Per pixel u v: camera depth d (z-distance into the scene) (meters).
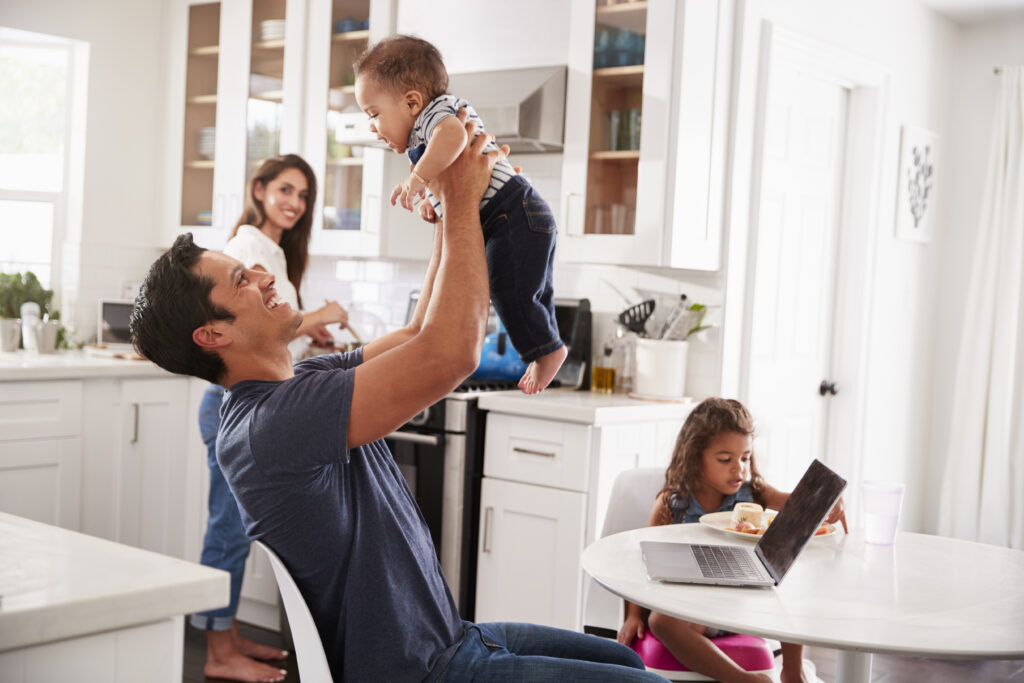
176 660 1.02
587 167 3.43
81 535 1.18
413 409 1.33
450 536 3.24
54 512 3.47
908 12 4.39
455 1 3.70
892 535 2.00
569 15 3.46
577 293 3.85
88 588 0.97
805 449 4.10
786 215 3.86
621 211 3.36
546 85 3.41
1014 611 1.55
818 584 1.69
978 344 4.62
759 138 3.59
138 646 0.99
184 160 4.45
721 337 3.50
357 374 1.33
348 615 1.38
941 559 1.89
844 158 4.22
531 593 3.11
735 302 3.56
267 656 3.29
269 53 4.14
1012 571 1.81
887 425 4.49
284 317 1.47
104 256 4.38
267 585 3.59
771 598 1.59
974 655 1.36
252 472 1.34
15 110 4.33
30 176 4.36
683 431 2.30
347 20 3.94
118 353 3.91
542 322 1.56
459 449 3.22
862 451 4.22
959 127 4.84
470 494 3.21
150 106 4.49
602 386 3.56
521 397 3.19
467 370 1.35
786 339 3.93
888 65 4.26
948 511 4.69
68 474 3.50
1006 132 4.59
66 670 0.94
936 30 4.62
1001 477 4.55
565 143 3.47
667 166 3.27
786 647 2.16
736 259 3.55
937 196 4.75
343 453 1.31
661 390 3.44
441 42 3.75
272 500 1.35
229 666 3.12
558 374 3.69
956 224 4.84
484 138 1.42
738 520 2.05
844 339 4.20
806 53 3.78
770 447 3.86
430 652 1.41
